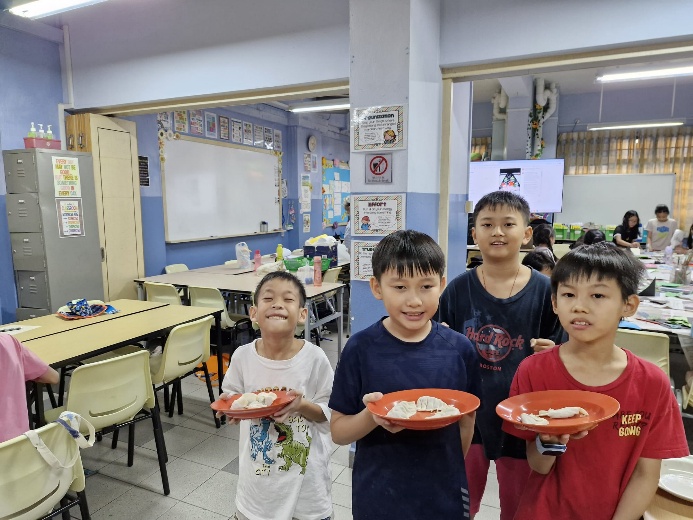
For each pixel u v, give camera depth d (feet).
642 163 23.86
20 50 11.32
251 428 4.39
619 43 6.57
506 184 21.16
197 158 17.70
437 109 7.93
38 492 4.42
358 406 3.22
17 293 11.62
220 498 6.77
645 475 2.96
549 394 3.04
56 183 11.22
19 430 5.20
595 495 3.01
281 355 4.53
